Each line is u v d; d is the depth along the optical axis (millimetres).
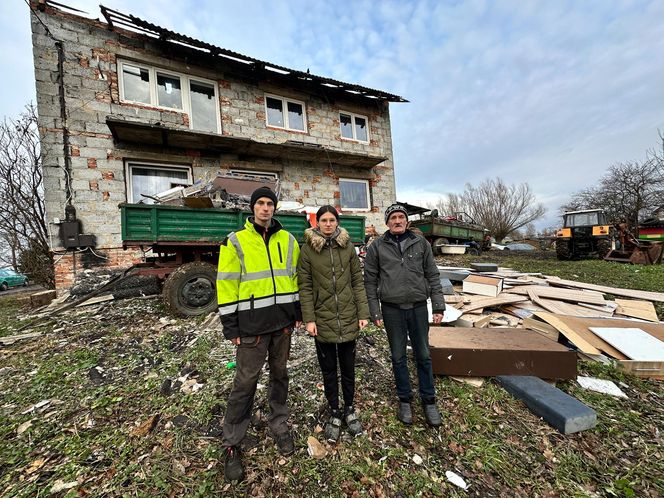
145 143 6871
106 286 5172
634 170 21312
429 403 2119
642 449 1897
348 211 10070
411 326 2166
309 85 9414
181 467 1747
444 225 11664
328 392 2031
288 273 1890
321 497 1590
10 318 4859
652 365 2678
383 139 10898
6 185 7527
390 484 1665
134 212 3836
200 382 2588
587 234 10438
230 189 5828
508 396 2373
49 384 2615
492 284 4520
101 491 1599
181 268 4137
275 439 1916
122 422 2139
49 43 6043
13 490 1604
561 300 4406
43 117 5977
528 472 1745
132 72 6977
